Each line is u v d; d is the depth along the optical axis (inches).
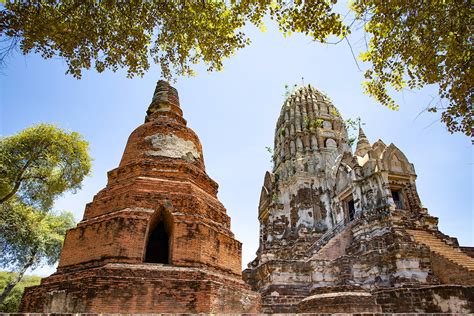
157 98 713.0
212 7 421.1
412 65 436.5
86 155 1064.2
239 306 444.5
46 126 992.9
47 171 1014.4
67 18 385.1
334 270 920.3
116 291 374.6
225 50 463.5
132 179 521.7
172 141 597.6
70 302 374.0
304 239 1348.4
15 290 1556.3
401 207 1064.2
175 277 410.3
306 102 1831.9
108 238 432.8
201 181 586.2
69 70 424.2
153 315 264.8
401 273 784.9
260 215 1755.7
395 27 406.6
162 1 407.2
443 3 368.5
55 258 1441.9
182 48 471.2
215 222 527.8
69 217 1537.9
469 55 396.5
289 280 933.2
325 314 298.8
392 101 507.5
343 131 1758.1
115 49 435.8
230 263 506.9
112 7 395.5
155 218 483.8
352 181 1146.0
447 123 454.0
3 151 933.2
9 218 1076.5
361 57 468.8
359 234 1007.0
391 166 1078.4
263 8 386.6
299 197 1485.0
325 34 379.2
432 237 925.8
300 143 1665.8
